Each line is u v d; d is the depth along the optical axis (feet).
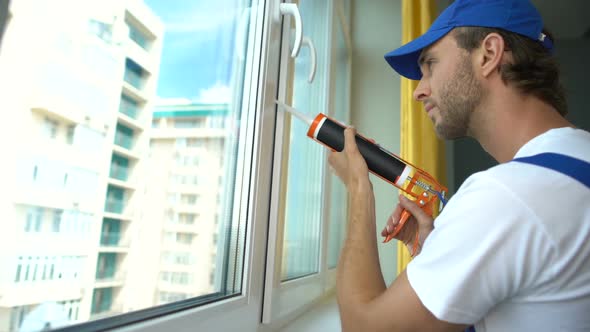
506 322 1.60
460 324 1.53
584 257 1.47
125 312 1.69
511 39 1.97
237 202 2.60
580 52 9.12
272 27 2.77
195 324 1.93
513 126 1.96
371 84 6.23
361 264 1.88
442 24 2.11
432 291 1.52
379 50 6.31
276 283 2.95
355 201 2.13
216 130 2.51
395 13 6.38
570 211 1.46
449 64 2.07
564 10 8.16
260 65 2.67
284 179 3.06
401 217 2.55
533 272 1.48
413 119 4.50
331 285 5.31
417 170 2.48
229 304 2.27
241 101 2.70
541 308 1.54
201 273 2.31
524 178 1.53
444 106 2.10
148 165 1.86
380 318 1.61
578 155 1.59
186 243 2.16
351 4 6.50
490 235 1.48
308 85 4.33
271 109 2.81
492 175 1.59
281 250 3.05
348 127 2.50
